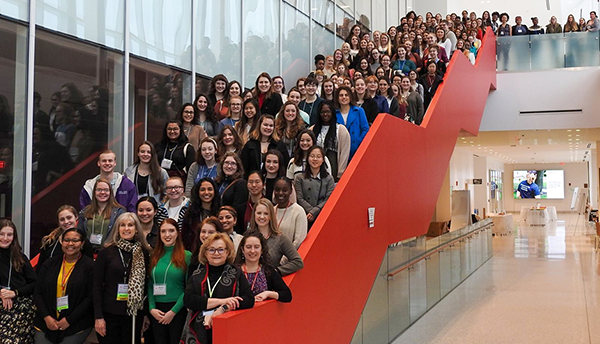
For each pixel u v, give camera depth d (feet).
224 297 13.89
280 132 22.34
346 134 23.18
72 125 23.86
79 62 24.38
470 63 46.96
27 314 15.84
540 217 102.78
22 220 21.57
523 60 58.75
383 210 24.99
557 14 97.45
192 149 21.80
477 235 48.03
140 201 16.81
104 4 25.77
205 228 15.16
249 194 18.28
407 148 28.91
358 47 42.27
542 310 31.35
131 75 27.14
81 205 18.81
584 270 45.34
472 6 101.19
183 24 30.78
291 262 16.33
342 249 20.16
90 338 17.38
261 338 14.25
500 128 59.26
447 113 38.86
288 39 41.29
